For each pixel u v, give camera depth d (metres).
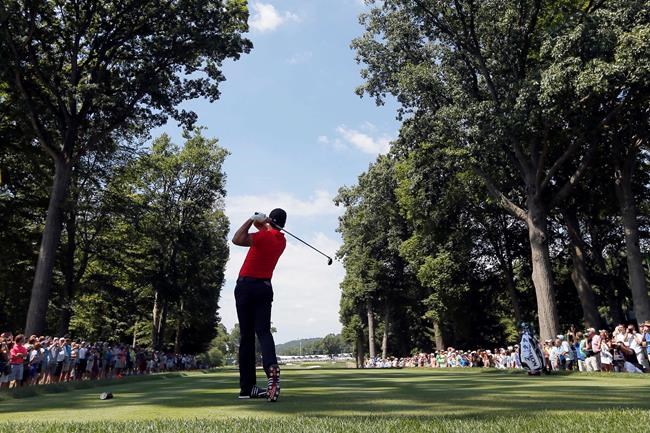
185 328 59.19
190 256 46.56
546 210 24.53
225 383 10.19
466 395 6.16
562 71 19.78
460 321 40.88
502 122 22.28
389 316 60.75
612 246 35.69
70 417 4.70
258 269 5.60
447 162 27.30
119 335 55.47
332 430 3.26
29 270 31.31
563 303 38.09
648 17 19.66
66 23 25.11
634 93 21.67
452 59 25.86
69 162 24.39
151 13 24.25
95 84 22.84
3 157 29.38
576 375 15.46
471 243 35.91
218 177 46.84
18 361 14.95
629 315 40.31
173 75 26.03
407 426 3.39
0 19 21.45
